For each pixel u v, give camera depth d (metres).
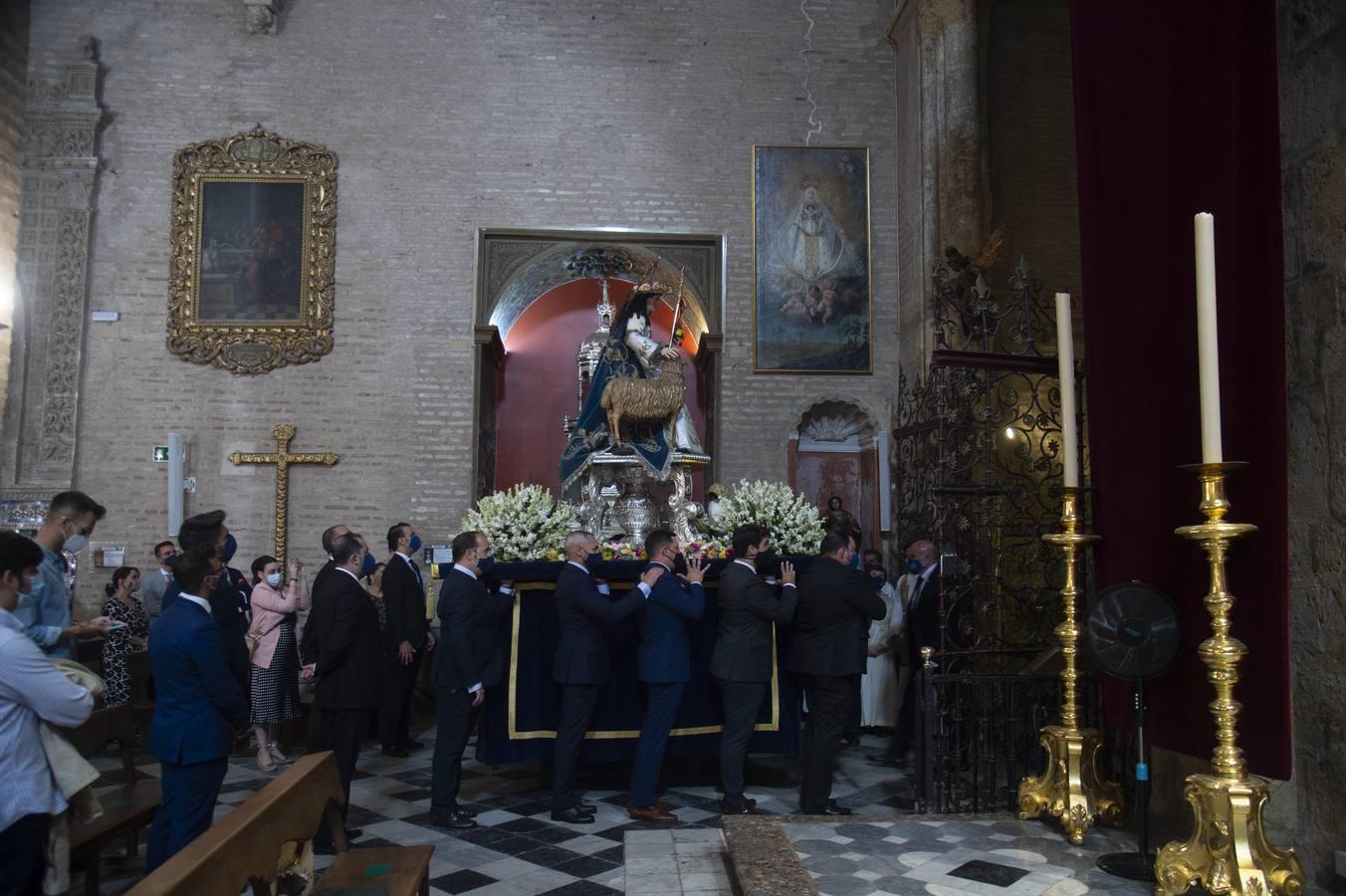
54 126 12.04
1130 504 4.29
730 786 6.11
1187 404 4.01
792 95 12.94
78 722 3.40
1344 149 3.69
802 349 12.55
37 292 11.83
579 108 12.73
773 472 12.36
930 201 11.38
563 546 7.02
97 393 11.81
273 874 3.23
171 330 11.96
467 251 12.41
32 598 4.52
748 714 6.13
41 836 3.31
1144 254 4.28
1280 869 3.31
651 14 12.97
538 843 5.70
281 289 12.16
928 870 3.87
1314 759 3.73
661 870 4.96
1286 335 3.95
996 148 12.34
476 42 12.74
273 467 11.93
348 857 3.91
